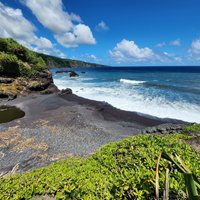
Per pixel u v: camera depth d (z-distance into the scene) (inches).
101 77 2490.2
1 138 541.6
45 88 1459.2
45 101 1091.9
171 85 1565.0
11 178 181.9
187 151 171.5
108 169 165.6
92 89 1471.5
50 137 550.6
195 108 867.4
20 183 169.5
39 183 165.3
